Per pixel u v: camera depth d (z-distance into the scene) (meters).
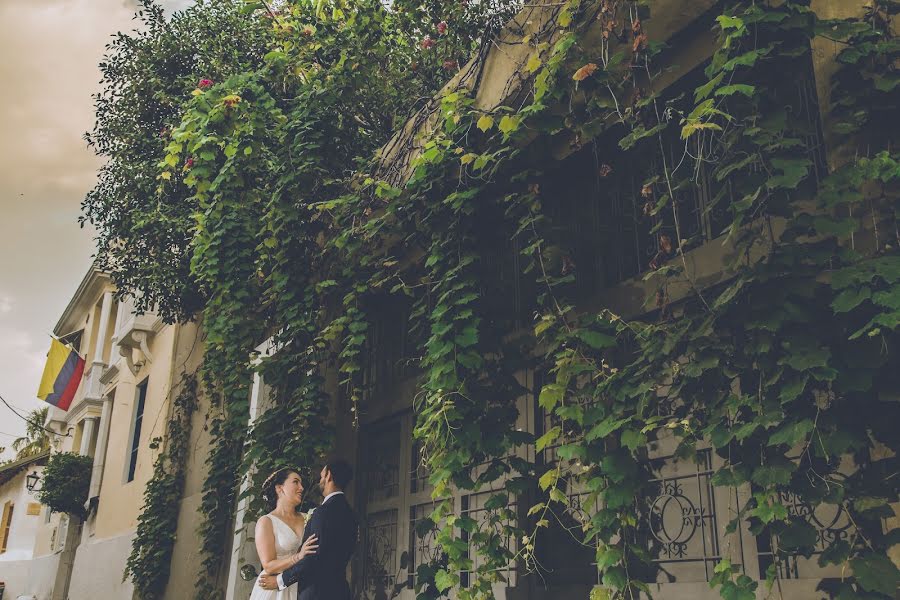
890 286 2.42
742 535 3.41
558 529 4.50
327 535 4.61
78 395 22.38
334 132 6.80
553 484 3.77
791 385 2.58
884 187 2.71
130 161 9.80
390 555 6.04
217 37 9.73
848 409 2.54
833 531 3.04
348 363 5.68
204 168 6.59
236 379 7.01
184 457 10.62
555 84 4.02
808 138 3.43
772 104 2.94
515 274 5.20
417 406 4.61
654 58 3.92
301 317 6.30
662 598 3.71
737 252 2.93
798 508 3.18
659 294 3.42
